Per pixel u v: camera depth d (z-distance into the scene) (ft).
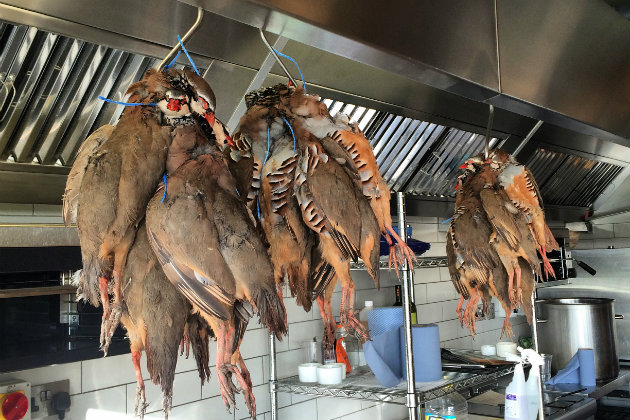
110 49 3.92
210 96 2.37
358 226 2.83
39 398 4.68
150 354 2.09
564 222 12.32
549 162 9.59
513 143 8.14
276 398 6.54
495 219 4.60
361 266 6.74
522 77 4.07
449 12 3.50
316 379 6.57
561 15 4.45
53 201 4.32
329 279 3.19
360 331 2.99
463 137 7.63
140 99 2.24
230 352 2.21
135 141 2.14
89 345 4.42
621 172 11.96
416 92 5.90
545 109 4.32
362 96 5.54
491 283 4.81
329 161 2.85
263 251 2.19
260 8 2.52
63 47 3.76
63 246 3.90
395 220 7.79
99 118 4.29
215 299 2.08
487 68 3.77
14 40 3.57
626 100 5.23
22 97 3.83
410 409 5.85
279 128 2.94
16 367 4.00
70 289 4.11
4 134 3.90
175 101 2.23
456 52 3.52
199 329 2.45
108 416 5.20
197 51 4.02
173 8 3.59
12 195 4.06
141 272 2.12
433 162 7.68
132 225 2.12
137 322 2.13
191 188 2.13
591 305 10.40
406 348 5.95
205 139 2.32
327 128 2.98
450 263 5.06
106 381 5.21
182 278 2.06
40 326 4.16
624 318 11.81
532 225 4.83
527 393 7.48
